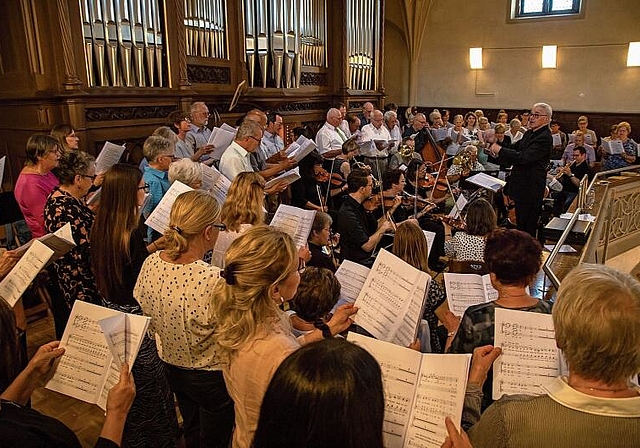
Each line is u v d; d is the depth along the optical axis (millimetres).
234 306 1317
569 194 6867
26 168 3150
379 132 6988
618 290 982
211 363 1691
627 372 965
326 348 791
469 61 11453
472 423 1284
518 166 4582
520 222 4688
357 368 757
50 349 1484
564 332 1009
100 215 1974
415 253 2430
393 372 1272
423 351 2180
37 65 4191
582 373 998
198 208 1707
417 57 12000
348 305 1674
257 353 1279
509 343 1386
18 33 4164
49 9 4109
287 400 737
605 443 944
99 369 1477
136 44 4703
